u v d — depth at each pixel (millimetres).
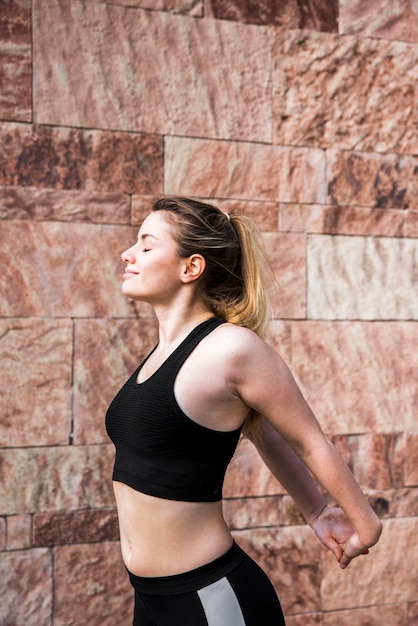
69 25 3289
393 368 3717
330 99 3646
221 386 1761
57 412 3266
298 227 3590
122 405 1884
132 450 1827
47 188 3258
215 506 1863
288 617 3549
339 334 3639
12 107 3211
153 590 1825
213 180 3479
